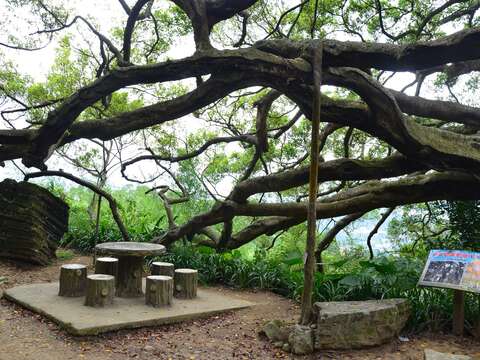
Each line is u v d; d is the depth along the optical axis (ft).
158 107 24.06
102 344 15.89
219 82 22.29
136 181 43.78
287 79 20.76
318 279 22.43
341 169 25.22
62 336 16.25
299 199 42.29
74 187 56.13
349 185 41.68
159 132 46.78
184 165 46.14
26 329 16.85
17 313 18.85
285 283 26.66
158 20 40.73
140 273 22.38
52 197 31.37
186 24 39.70
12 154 29.37
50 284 23.75
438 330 18.90
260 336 18.04
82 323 16.70
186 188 45.34
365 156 42.88
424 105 25.35
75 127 25.05
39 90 43.52
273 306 22.99
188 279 22.88
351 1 35.40
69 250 36.50
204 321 19.76
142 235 37.52
